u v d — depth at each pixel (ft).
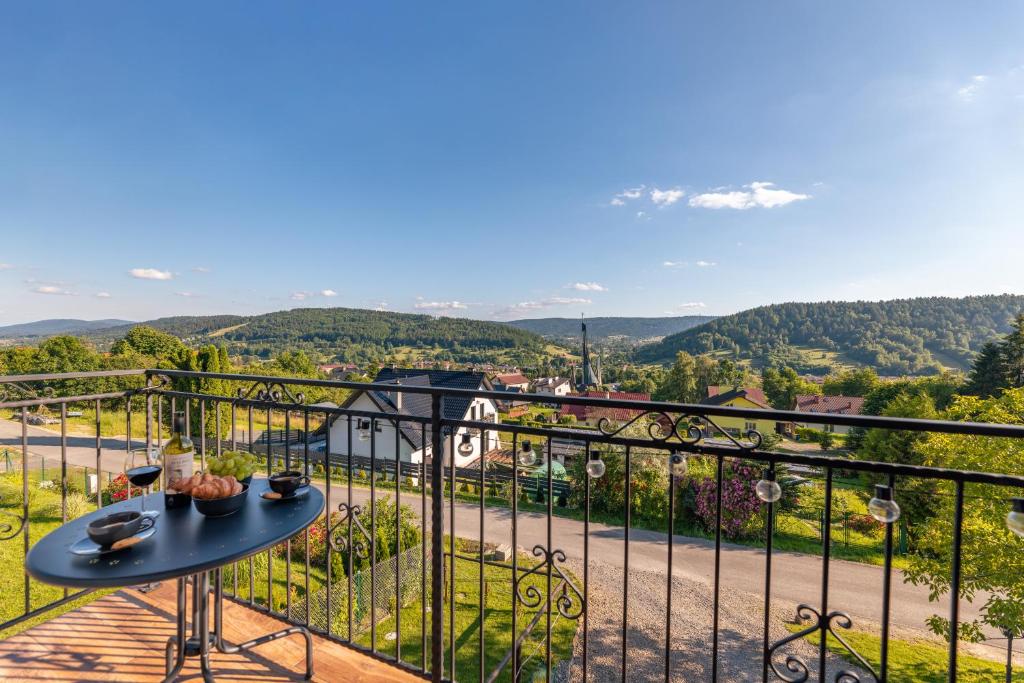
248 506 5.79
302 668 6.81
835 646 24.71
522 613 25.91
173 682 5.74
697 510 41.32
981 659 24.29
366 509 28.96
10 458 52.26
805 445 58.49
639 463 42.91
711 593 29.94
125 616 7.86
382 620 24.36
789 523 41.65
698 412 4.79
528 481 49.42
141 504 5.93
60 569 4.10
